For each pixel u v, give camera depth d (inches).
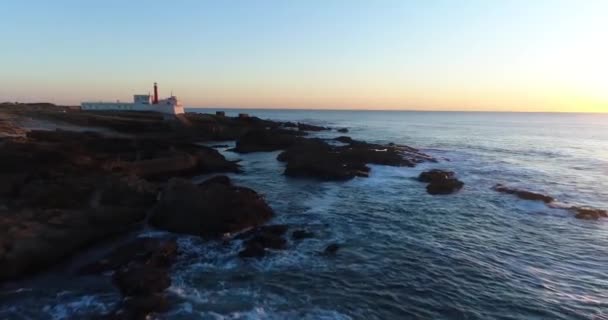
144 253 689.0
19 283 608.1
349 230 864.9
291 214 973.2
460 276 655.8
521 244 807.1
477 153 2208.4
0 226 676.1
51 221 739.4
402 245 785.6
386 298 577.3
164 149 1483.8
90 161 1105.4
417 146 2541.8
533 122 7150.6
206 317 513.7
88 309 536.7
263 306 545.3
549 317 539.5
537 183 1406.3
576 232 882.8
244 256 705.0
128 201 935.7
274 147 2209.6
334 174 1389.0
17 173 911.7
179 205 860.0
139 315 505.0
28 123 1876.2
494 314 544.1
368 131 4035.4
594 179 1485.0
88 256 708.0
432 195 1189.7
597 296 599.2
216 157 1593.3
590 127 5492.1
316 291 592.1
